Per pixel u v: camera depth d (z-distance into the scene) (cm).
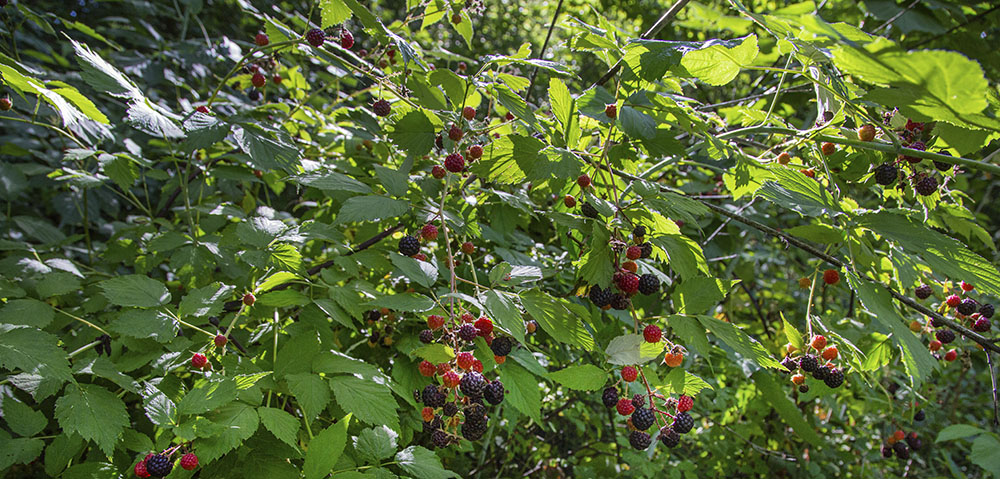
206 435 119
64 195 345
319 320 165
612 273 134
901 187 159
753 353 124
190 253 185
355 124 219
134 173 204
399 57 225
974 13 280
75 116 157
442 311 130
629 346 129
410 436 174
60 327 173
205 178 221
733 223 280
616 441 290
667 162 183
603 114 136
